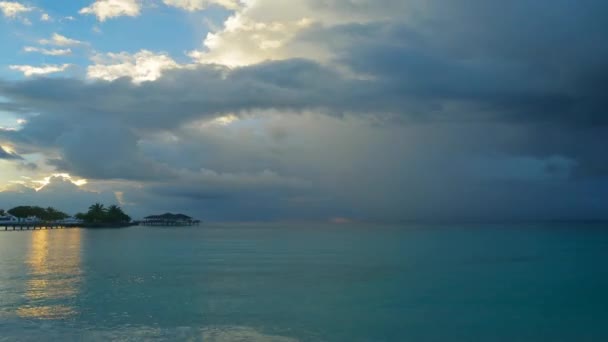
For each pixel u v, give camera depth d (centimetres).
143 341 2042
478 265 4884
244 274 4200
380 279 3869
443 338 2134
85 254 6191
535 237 10531
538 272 4281
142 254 6297
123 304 2791
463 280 3806
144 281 3722
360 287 3466
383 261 5359
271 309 2681
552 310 2659
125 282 3653
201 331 2209
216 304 2812
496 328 2297
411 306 2775
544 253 6216
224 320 2420
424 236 11962
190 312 2589
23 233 13675
